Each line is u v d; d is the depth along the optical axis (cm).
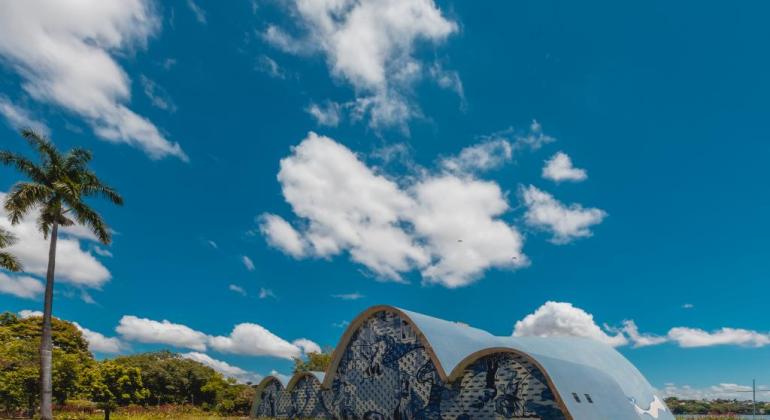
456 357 3200
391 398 3394
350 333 3788
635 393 3519
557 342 3944
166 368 8169
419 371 3256
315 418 4062
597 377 3006
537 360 2711
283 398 4572
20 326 7494
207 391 8075
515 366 2825
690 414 4838
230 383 8650
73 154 3903
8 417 4700
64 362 4762
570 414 2500
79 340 8012
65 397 4731
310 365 7450
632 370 3928
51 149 3816
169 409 7262
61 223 3812
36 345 5431
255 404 4862
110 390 4747
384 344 3544
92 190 3928
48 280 3616
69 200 3756
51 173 3797
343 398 3759
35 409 4741
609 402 2794
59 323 7875
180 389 8138
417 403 3216
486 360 2961
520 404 2744
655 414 3388
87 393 4709
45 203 3709
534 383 2723
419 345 3300
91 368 5344
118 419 4994
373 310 3622
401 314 3447
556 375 2678
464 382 3027
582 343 4084
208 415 6850
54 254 3684
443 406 3072
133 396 4894
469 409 2947
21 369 4712
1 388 4478
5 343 6425
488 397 2891
